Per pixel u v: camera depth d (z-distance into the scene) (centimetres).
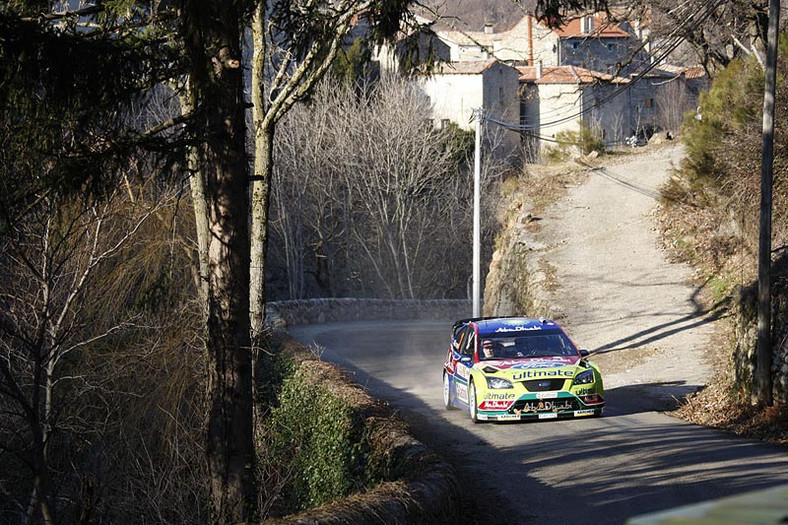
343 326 6247
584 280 4847
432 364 4122
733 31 5112
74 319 2659
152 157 1587
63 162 1459
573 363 2389
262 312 3155
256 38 3042
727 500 544
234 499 1712
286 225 8525
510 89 10181
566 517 1448
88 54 1419
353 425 2039
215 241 1712
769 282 2298
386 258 8875
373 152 8675
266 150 3111
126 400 3109
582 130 8194
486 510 1502
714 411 2428
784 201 3516
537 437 2167
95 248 2538
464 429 2330
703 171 4869
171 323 3152
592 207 6172
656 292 4447
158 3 1580
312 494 2216
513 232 6103
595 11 1808
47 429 2695
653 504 1482
